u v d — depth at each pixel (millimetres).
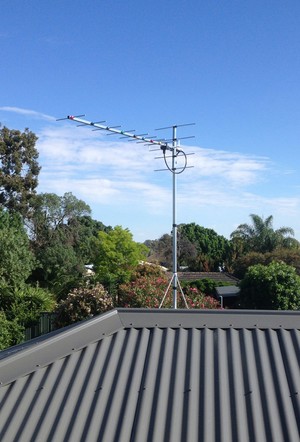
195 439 4035
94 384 4629
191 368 4734
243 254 45000
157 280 18453
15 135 42094
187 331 5262
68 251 38312
